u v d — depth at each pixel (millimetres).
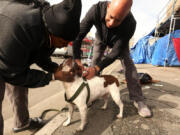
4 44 826
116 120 1888
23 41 877
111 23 1730
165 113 2074
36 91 3377
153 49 9930
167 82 3891
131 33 1950
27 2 993
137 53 10820
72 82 1555
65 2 906
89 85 1731
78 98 1576
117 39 1998
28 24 869
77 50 2135
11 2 922
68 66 1517
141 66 7988
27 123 1807
